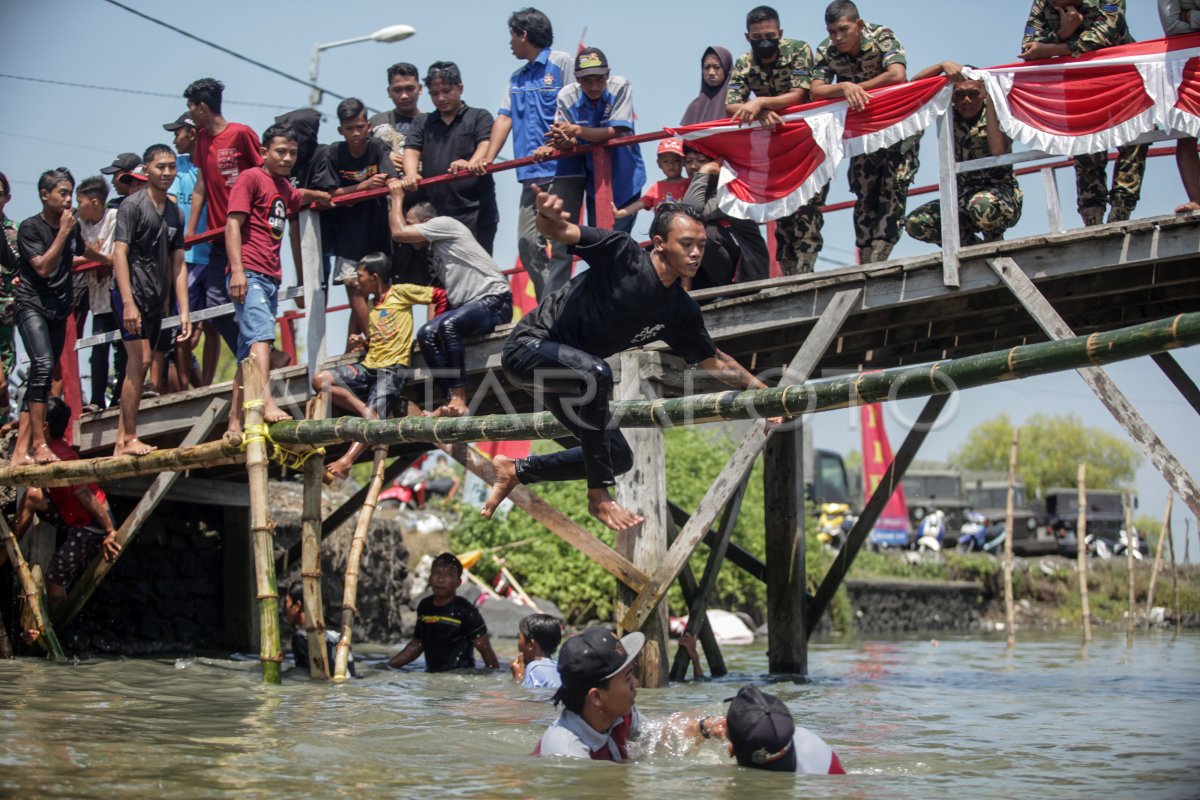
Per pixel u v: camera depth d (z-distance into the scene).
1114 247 7.57
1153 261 7.51
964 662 12.38
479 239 9.49
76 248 9.39
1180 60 7.54
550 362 5.59
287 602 9.44
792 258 8.93
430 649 9.53
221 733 5.47
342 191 9.55
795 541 10.25
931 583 24.05
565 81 9.37
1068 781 4.69
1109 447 47.28
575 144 8.77
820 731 6.24
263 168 8.95
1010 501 14.36
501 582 16.64
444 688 7.92
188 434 9.37
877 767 5.01
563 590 17.02
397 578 14.75
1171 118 7.54
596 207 8.77
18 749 4.82
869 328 8.80
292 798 4.07
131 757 4.71
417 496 18.88
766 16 8.45
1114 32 7.95
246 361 8.19
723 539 9.70
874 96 8.13
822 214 8.88
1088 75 7.72
